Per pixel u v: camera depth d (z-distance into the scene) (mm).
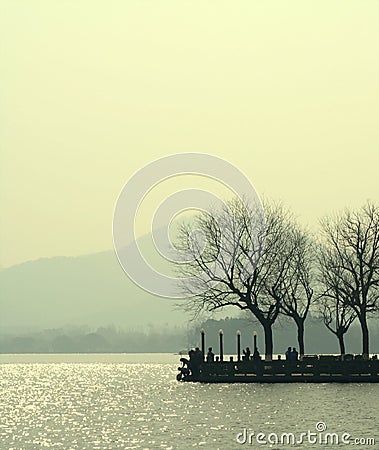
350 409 151875
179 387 199625
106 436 130250
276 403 161625
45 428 141625
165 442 122625
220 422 140125
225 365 199000
